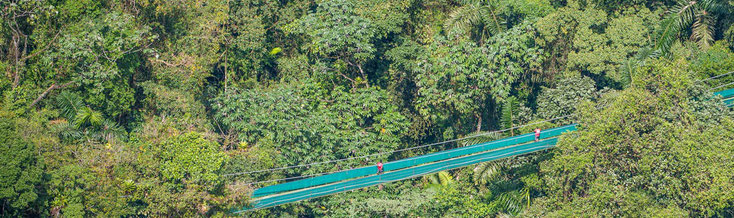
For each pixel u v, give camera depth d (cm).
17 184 3184
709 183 3969
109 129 4175
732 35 5325
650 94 4172
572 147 4172
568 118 4847
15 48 4209
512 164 4578
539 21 5147
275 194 3944
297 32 5178
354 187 4066
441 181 5084
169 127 4288
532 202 4700
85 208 3484
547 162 4469
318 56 5278
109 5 4562
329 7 5075
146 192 3650
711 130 4147
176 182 3778
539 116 4934
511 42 4997
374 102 5094
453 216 4862
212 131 4897
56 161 3478
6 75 4191
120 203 3566
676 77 4178
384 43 5259
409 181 5131
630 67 4800
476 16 5106
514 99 4806
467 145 4694
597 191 4088
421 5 5266
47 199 3369
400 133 5212
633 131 4100
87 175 3484
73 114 4147
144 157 3753
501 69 4978
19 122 3656
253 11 5109
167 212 3709
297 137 4834
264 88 5169
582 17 5159
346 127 5047
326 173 4906
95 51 4316
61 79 4284
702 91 4422
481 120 5372
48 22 4303
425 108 5241
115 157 3666
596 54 5100
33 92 4181
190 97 4791
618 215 4100
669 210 3991
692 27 5381
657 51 4903
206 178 3744
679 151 4000
